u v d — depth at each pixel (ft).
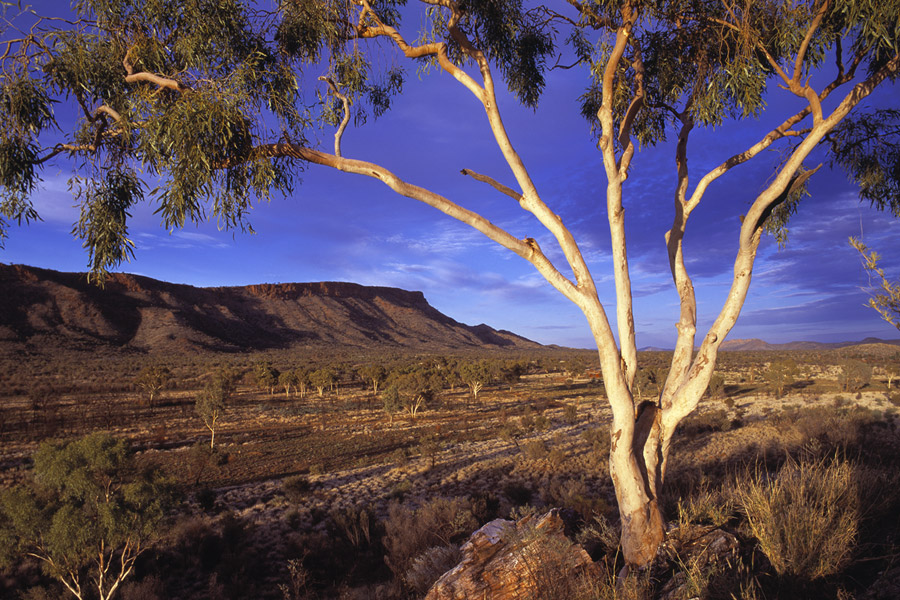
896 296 8.41
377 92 24.77
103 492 37.93
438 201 16.19
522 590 13.79
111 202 17.93
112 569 44.24
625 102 21.49
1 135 16.14
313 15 17.90
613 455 15.20
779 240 21.53
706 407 130.93
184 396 195.52
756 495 13.53
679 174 18.49
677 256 17.78
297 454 101.76
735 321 15.58
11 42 15.93
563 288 16.16
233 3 16.30
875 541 11.44
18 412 145.69
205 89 14.71
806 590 9.90
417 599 20.03
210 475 84.99
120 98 17.49
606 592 11.16
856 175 20.63
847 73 15.99
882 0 12.91
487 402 183.73
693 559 11.87
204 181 14.47
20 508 35.37
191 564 47.21
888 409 95.55
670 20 18.02
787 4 15.05
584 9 18.53
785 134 16.88
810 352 443.73
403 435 121.29
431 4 18.72
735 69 15.21
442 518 42.75
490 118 16.81
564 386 240.12
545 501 57.57
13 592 39.86
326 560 46.68
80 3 15.92
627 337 16.15
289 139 16.44
